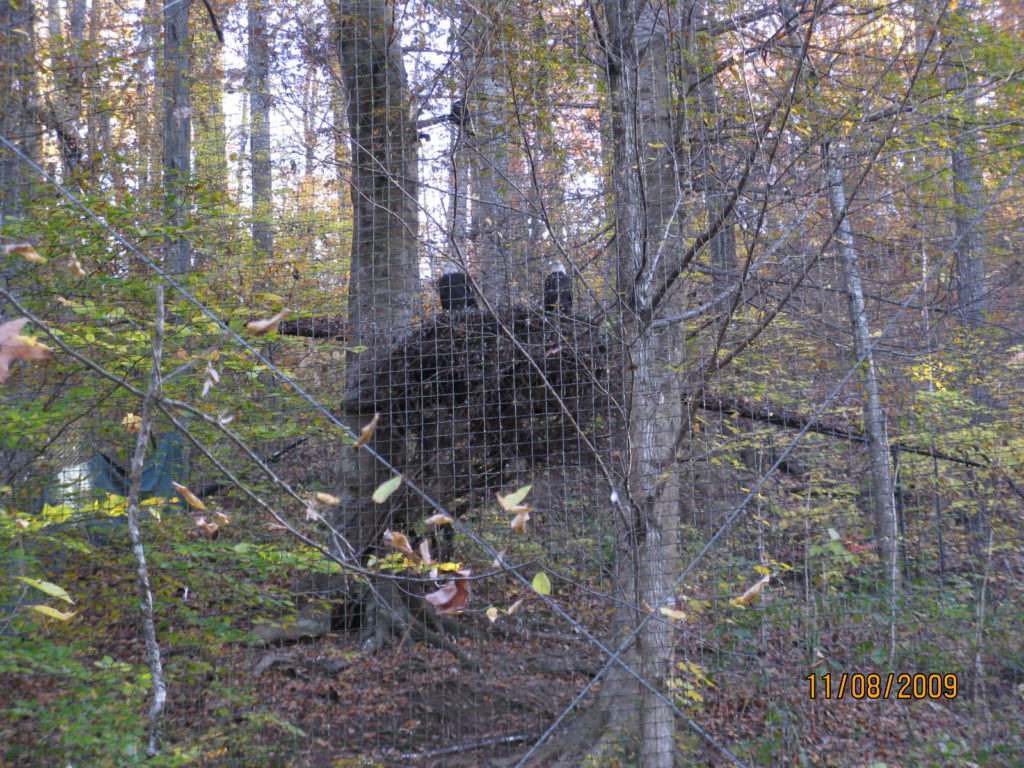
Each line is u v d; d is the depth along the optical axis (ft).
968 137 13.64
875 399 13.57
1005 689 11.82
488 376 13.47
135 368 12.38
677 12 14.10
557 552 13.21
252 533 13.24
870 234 13.34
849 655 12.32
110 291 12.77
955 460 13.83
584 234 13.93
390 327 14.01
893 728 11.73
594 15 12.42
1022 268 13.21
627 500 11.81
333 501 6.89
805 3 12.12
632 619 11.62
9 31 13.80
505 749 12.96
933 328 13.64
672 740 11.37
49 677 10.66
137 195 13.88
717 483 13.78
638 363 12.05
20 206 13.10
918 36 12.81
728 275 13.60
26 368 12.14
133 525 6.73
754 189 12.12
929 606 12.31
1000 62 13.48
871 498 13.98
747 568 12.96
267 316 12.59
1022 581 12.75
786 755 11.51
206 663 12.30
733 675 12.39
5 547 10.55
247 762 12.20
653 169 13.21
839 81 13.94
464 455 13.88
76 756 9.91
